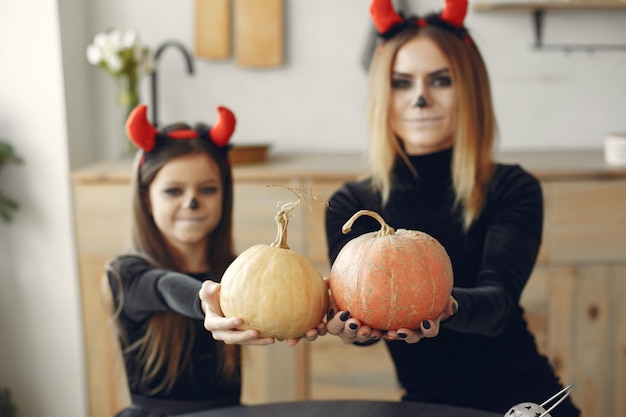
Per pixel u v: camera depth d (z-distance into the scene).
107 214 2.31
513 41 2.67
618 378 2.29
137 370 1.54
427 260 1.02
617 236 2.23
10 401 2.55
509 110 2.71
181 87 2.73
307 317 0.99
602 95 2.70
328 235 1.56
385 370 2.31
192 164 1.50
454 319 1.16
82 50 2.63
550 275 2.26
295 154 2.71
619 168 2.21
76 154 2.54
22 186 2.46
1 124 2.44
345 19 2.70
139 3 2.70
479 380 1.45
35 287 2.50
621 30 2.66
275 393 2.34
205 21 2.66
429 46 1.45
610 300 2.26
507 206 1.45
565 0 2.52
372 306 1.00
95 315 2.37
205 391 1.54
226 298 1.00
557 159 2.42
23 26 2.40
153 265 1.53
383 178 1.51
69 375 2.54
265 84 2.73
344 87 2.72
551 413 1.43
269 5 2.66
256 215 2.27
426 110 1.45
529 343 1.49
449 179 1.49
